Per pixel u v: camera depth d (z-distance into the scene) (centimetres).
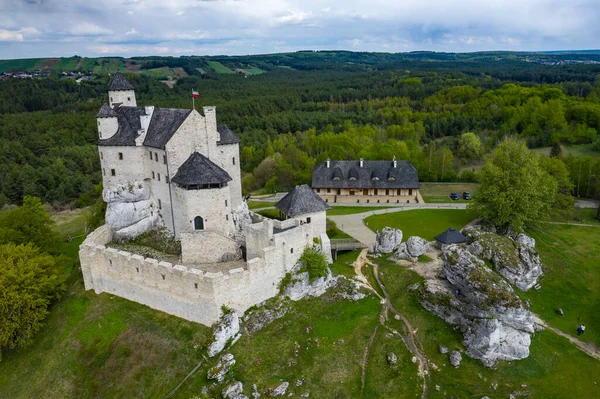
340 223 8050
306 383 4419
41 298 5266
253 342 4825
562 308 5650
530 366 4650
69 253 7794
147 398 4416
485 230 7438
